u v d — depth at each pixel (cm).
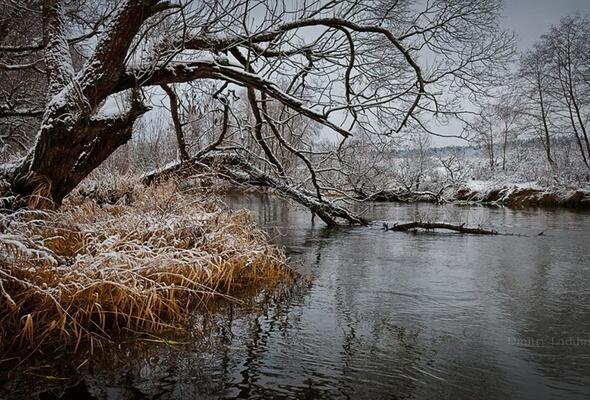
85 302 389
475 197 2406
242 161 1043
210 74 619
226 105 913
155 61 552
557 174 2520
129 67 569
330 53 796
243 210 790
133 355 349
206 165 956
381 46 808
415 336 401
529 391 301
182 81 614
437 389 303
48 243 489
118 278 408
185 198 780
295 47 766
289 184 1152
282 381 311
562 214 1720
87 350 354
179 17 591
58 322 359
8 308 357
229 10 578
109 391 293
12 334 352
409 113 796
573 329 422
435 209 1889
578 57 2688
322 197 1206
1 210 465
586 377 323
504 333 409
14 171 527
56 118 489
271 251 659
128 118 562
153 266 460
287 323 432
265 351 363
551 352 367
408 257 785
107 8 697
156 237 564
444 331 414
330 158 1181
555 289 567
